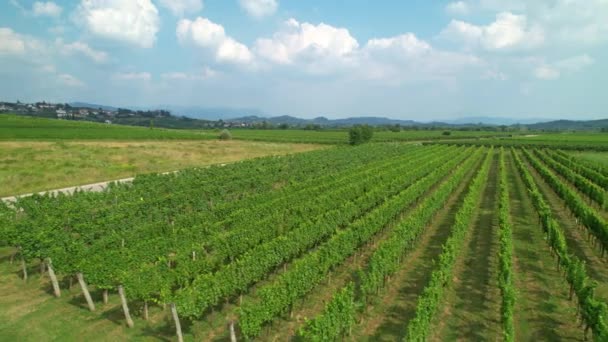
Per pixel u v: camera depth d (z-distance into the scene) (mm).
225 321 19250
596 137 156375
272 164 64188
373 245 30391
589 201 44094
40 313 19578
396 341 17281
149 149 78562
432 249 29094
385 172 53219
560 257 23219
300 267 19609
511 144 122938
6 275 23953
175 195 37781
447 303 20719
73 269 20656
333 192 38094
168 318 19453
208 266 22125
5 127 101250
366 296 20500
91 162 61344
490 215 38375
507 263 20750
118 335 17859
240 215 30391
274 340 17547
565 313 19656
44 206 32406
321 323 15219
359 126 120625
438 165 66438
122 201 37531
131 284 18531
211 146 96500
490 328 18359
